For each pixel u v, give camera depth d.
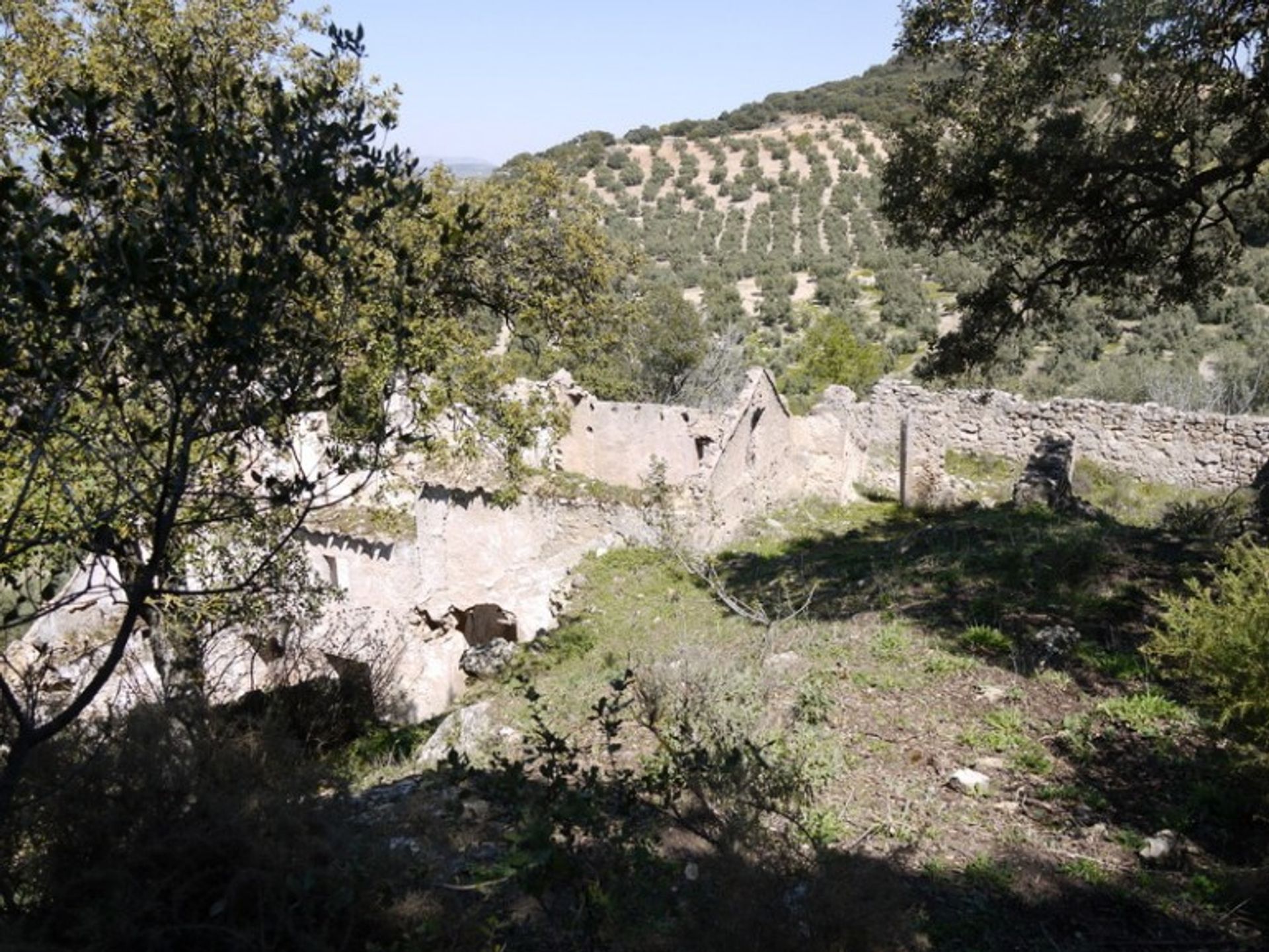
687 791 5.70
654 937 4.20
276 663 13.35
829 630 9.74
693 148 83.69
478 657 14.34
